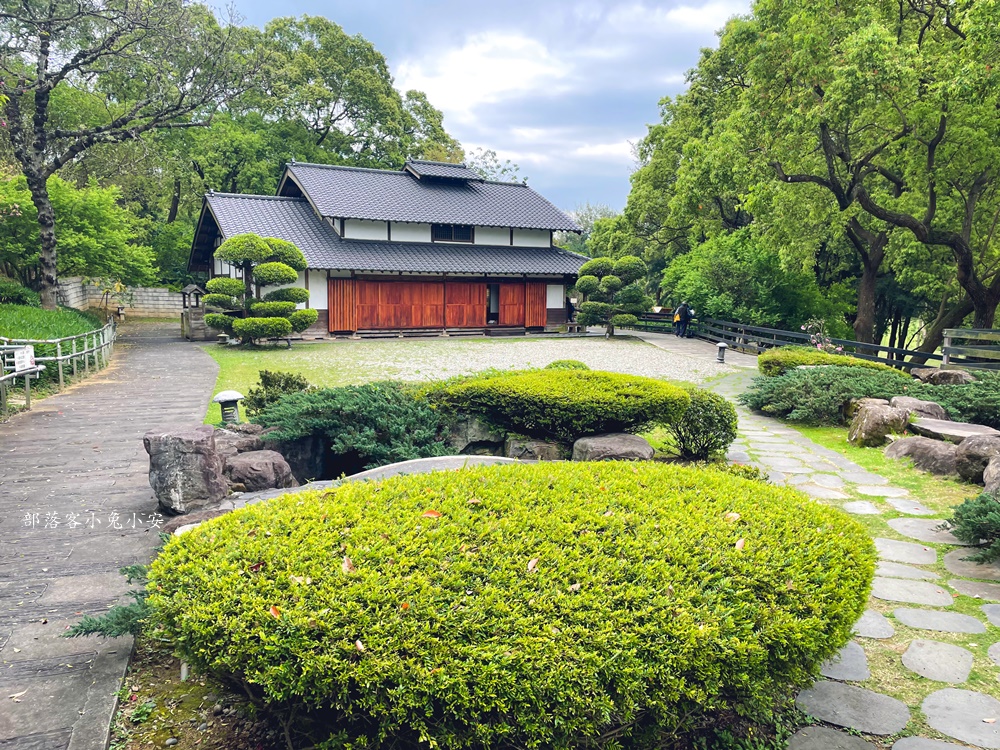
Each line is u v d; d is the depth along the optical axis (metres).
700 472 3.78
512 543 2.58
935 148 15.34
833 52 14.34
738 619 2.27
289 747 2.32
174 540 2.65
